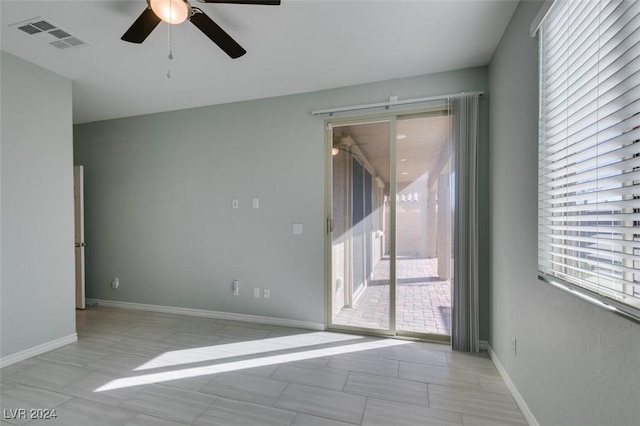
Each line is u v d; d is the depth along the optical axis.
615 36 1.00
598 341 1.09
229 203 3.45
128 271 3.88
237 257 3.42
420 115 2.84
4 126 2.35
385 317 2.92
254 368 2.30
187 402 1.88
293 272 3.22
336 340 2.83
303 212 3.18
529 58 1.69
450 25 2.04
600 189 1.11
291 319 3.22
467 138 2.56
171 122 3.67
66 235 2.79
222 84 2.96
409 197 2.87
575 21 1.24
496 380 2.13
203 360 2.44
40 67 2.59
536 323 1.62
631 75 0.93
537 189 1.60
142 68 2.63
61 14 1.90
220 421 1.70
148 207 3.77
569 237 1.29
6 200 2.36
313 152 3.14
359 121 3.01
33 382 2.11
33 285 2.52
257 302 3.34
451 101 2.62
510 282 2.02
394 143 2.90
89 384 2.08
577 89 1.24
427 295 2.84
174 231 3.67
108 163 3.94
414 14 1.92
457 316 2.59
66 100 2.79
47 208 2.64
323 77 2.81
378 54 2.41
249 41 2.21
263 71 2.68
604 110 1.06
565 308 1.32
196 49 2.32
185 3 1.52
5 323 2.34
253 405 1.84
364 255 3.00
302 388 2.03
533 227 1.65
